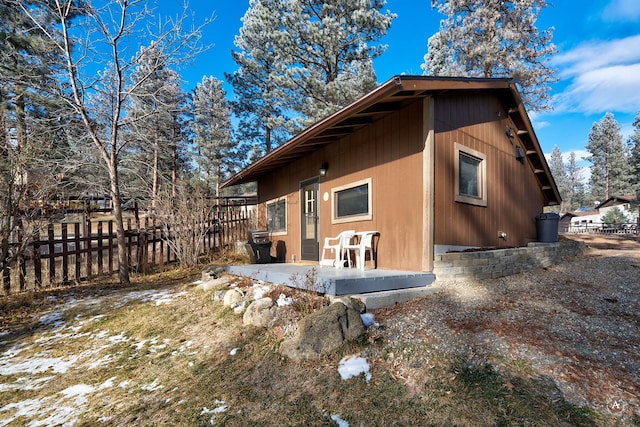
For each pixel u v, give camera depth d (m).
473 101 5.98
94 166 8.33
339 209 6.81
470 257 5.03
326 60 13.47
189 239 8.77
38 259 6.58
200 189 9.66
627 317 3.53
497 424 2.00
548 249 6.75
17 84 8.94
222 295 5.07
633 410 2.03
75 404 2.87
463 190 5.66
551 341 2.91
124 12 7.29
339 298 3.75
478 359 2.67
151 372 3.27
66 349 4.06
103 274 7.64
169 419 2.48
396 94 4.63
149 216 8.71
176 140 11.78
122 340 4.17
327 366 2.84
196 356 3.46
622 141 40.75
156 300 5.51
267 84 16.41
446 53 16.67
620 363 2.55
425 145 4.86
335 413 2.30
